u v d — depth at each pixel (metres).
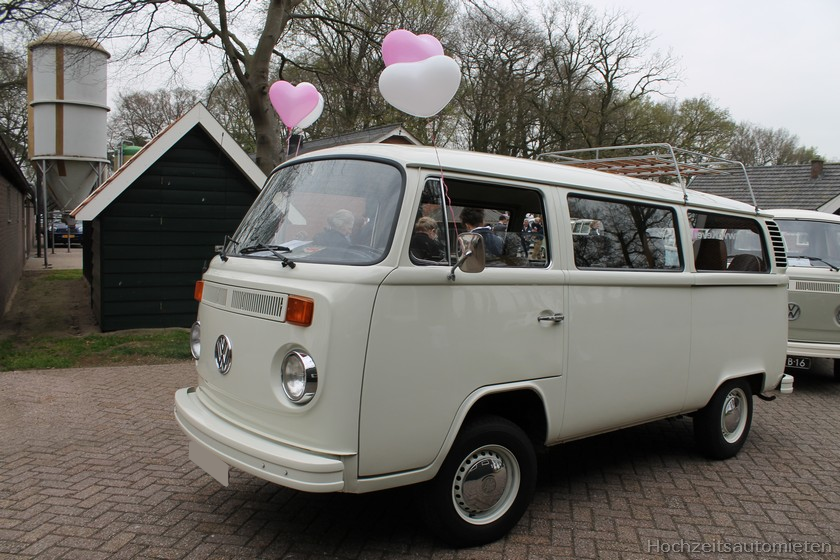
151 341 9.20
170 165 10.17
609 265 4.06
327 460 2.87
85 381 7.10
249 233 3.87
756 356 5.20
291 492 4.19
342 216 3.32
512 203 3.72
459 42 19.38
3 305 11.93
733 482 4.62
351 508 3.96
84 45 16.52
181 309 10.40
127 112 41.28
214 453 3.25
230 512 3.87
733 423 5.18
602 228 4.07
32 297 14.24
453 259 3.29
